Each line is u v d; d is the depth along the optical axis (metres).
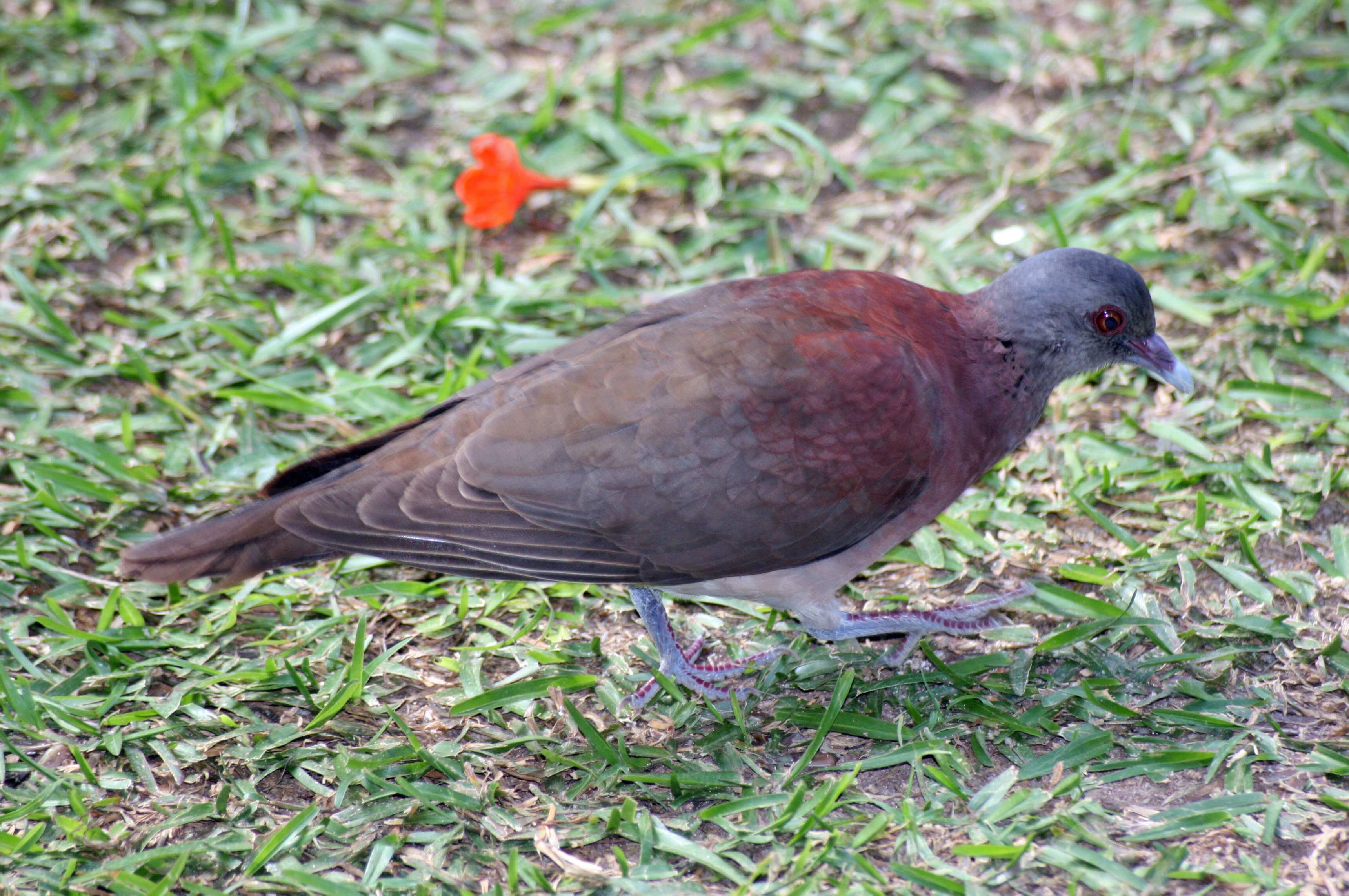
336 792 8.36
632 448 8.16
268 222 13.53
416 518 8.12
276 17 15.58
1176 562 9.89
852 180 13.88
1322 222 12.77
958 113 14.58
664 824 8.06
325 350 12.28
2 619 9.66
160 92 14.67
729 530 8.31
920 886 7.53
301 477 8.69
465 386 11.02
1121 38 15.24
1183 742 8.55
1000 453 9.37
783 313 8.66
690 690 9.38
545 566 8.27
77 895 7.59
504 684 9.24
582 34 15.87
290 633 9.73
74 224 13.12
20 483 10.78
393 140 14.59
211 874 7.82
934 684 9.25
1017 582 10.12
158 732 8.74
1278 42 14.31
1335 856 7.60
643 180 13.85
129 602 9.62
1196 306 11.93
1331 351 11.57
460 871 7.80
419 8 16.20
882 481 8.47
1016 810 7.93
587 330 12.27
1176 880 7.46
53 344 11.95
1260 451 10.83
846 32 15.74
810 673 9.41
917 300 9.22
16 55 15.05
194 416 11.39
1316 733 8.55
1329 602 9.59
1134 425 11.20
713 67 15.34
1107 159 13.68
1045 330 9.08
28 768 8.59
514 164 12.86
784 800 8.13
